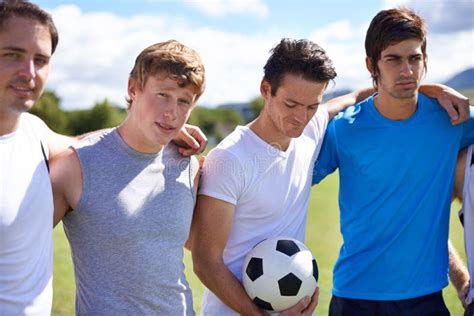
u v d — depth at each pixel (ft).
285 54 9.95
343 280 11.69
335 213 46.50
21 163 8.12
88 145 9.09
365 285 11.38
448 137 11.35
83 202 8.80
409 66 10.77
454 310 19.21
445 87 11.64
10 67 7.77
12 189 7.91
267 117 10.41
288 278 9.89
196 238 10.31
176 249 9.39
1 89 7.80
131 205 8.98
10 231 7.83
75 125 143.64
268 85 10.26
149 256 9.01
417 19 10.81
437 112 11.50
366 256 11.41
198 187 10.36
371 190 11.39
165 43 9.37
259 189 10.36
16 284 7.88
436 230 11.21
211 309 10.72
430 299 11.25
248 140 10.50
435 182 11.21
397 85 10.85
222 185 10.08
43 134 8.86
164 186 9.39
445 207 11.32
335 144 11.81
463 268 11.87
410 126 11.34
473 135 11.54
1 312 7.81
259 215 10.48
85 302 8.92
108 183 8.93
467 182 11.15
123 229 8.87
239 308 10.06
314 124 11.60
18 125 8.23
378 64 11.10
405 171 11.19
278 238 10.31
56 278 23.45
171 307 9.19
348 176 11.75
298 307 10.03
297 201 10.79
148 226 9.05
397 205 11.18
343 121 11.79
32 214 8.05
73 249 9.11
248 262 10.18
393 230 11.22
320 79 9.77
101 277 8.87
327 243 33.30
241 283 10.45
